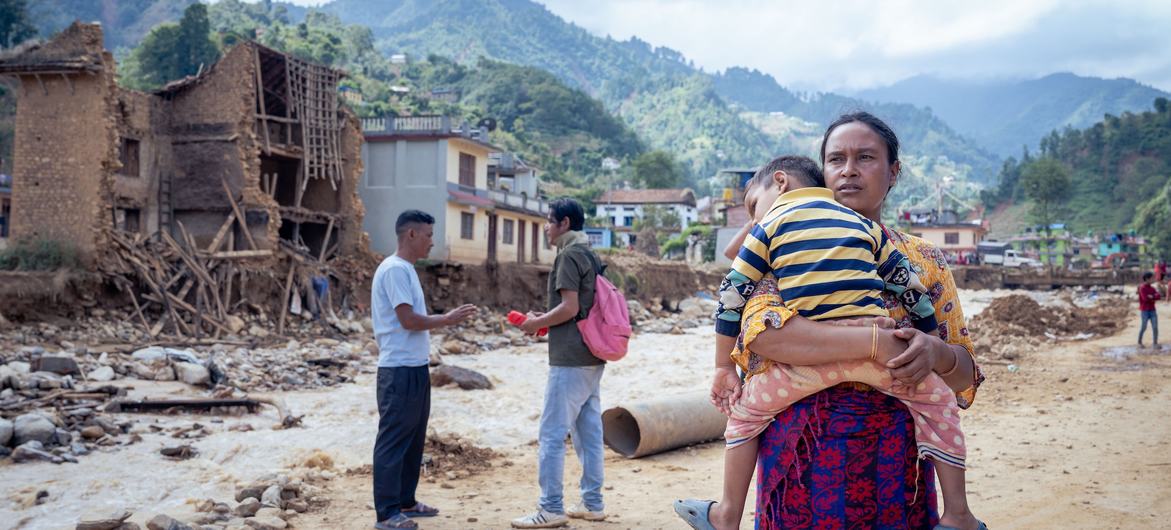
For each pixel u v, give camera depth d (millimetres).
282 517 6121
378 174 39344
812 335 2779
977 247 98625
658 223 98938
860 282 2801
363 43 190375
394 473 5805
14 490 7066
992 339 21812
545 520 5816
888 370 2758
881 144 3221
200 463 8234
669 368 18031
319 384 15570
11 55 25516
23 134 25906
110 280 24438
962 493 2836
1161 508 6113
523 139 159875
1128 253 116375
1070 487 6836
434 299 33844
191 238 27734
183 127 30938
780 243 2898
